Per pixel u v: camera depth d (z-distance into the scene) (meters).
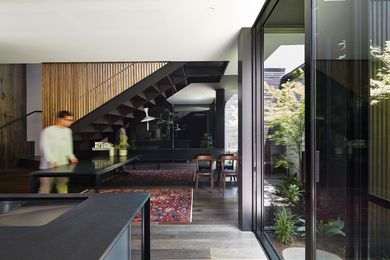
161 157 8.40
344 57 1.90
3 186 5.85
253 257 3.08
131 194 2.06
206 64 7.07
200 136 11.07
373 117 1.65
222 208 4.99
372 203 1.67
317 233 2.01
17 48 4.81
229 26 3.85
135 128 10.61
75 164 4.64
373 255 1.69
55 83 6.27
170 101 11.16
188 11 3.37
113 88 6.25
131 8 3.28
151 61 5.87
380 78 1.60
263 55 3.74
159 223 4.19
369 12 1.68
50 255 1.00
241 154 3.93
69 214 1.52
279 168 3.64
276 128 3.66
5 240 1.14
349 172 1.86
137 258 3.05
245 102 3.90
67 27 3.86
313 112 2.02
